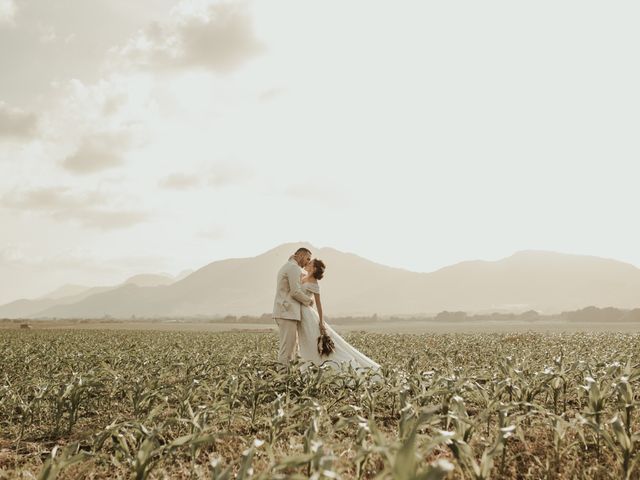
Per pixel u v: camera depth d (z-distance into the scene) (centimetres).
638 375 588
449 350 1622
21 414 761
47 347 1808
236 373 896
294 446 527
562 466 486
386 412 769
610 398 672
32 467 524
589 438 562
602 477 452
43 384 773
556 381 712
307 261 1042
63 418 757
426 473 252
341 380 885
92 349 1777
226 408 614
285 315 997
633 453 494
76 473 491
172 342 2377
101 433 504
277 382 807
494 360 1253
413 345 1930
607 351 1475
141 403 723
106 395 878
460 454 395
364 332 3475
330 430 502
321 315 1024
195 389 702
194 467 467
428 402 690
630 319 15338
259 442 363
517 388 685
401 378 765
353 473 468
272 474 360
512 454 532
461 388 681
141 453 420
